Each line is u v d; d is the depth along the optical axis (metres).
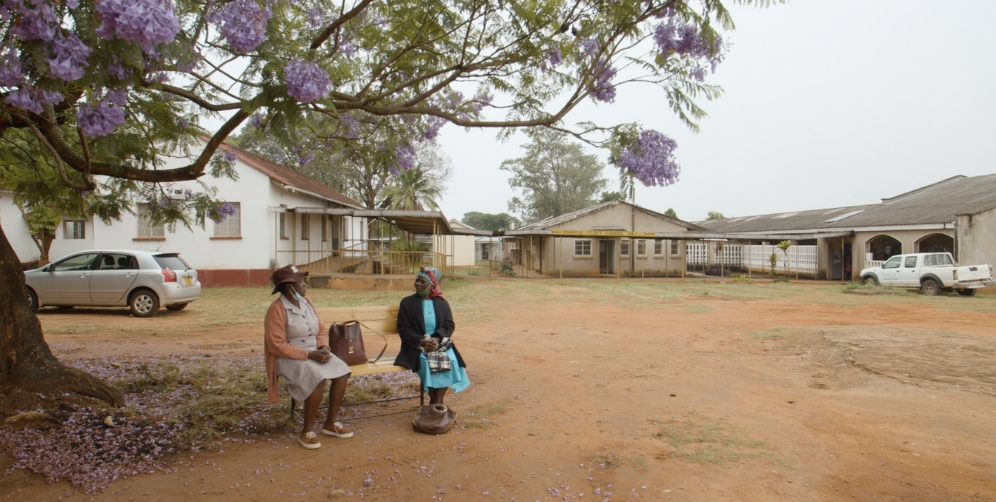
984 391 5.88
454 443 4.54
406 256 24.61
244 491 3.62
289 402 5.48
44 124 4.55
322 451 4.35
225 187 19.38
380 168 8.30
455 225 45.03
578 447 4.43
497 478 3.84
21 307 4.79
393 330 5.74
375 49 6.83
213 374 6.55
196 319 12.14
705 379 6.81
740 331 10.78
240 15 3.59
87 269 12.53
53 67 2.85
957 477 3.74
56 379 4.75
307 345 4.61
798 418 5.14
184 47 3.46
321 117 7.45
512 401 5.79
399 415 5.31
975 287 18.95
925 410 5.27
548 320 12.66
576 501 3.48
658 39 5.36
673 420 5.10
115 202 7.22
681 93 5.62
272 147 24.16
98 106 3.74
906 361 7.32
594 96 6.05
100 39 3.03
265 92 4.05
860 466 3.96
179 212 7.35
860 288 20.89
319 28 6.27
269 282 19.61
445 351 4.88
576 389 6.30
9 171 7.11
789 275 31.56
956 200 25.53
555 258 31.52
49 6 2.89
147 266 12.47
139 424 4.55
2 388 4.53
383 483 3.76
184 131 6.22
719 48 5.27
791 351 8.58
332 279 19.53
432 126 7.89
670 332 10.82
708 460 4.09
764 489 3.62
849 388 6.29
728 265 36.12
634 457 4.18
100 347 8.67
